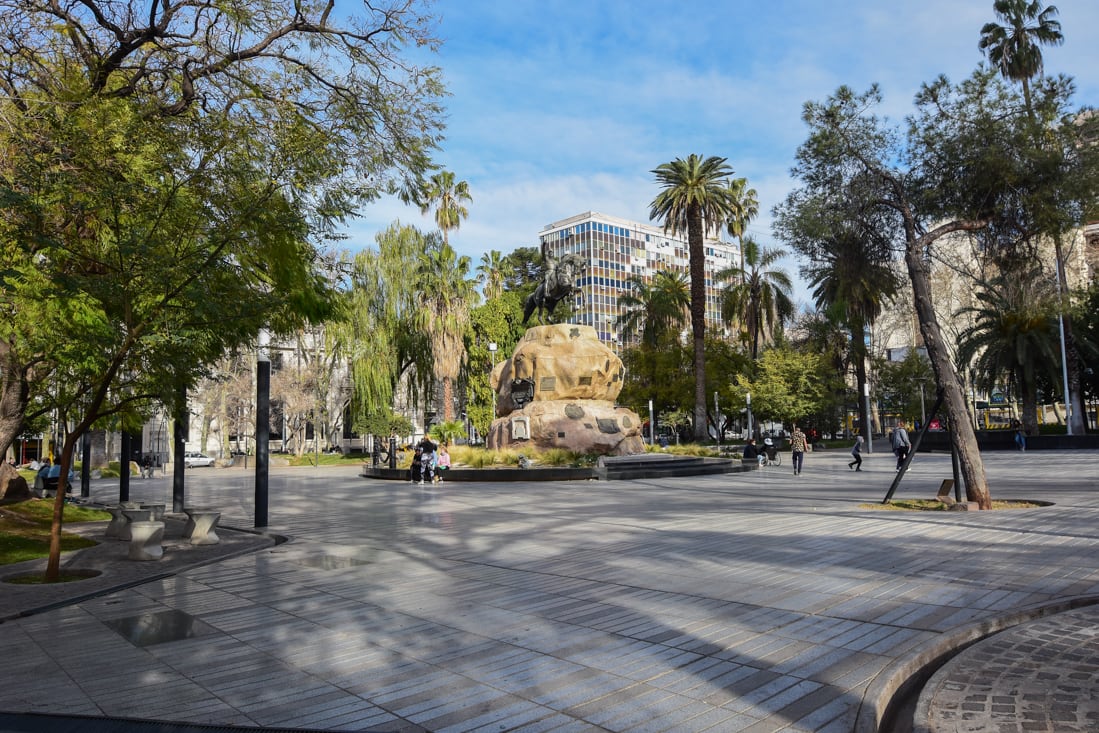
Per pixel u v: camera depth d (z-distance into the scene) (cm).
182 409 1214
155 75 1082
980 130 1382
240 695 471
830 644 545
